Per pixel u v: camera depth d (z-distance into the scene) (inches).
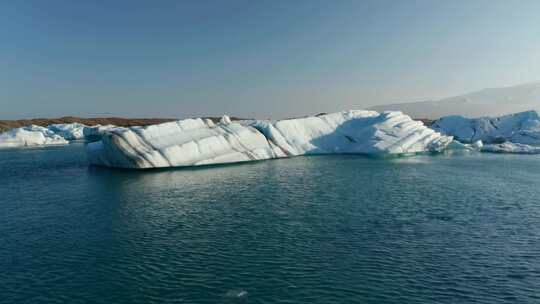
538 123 3646.7
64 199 1288.1
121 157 1987.0
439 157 2645.2
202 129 2335.1
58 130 6432.1
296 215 1047.0
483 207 1129.4
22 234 900.6
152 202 1218.6
